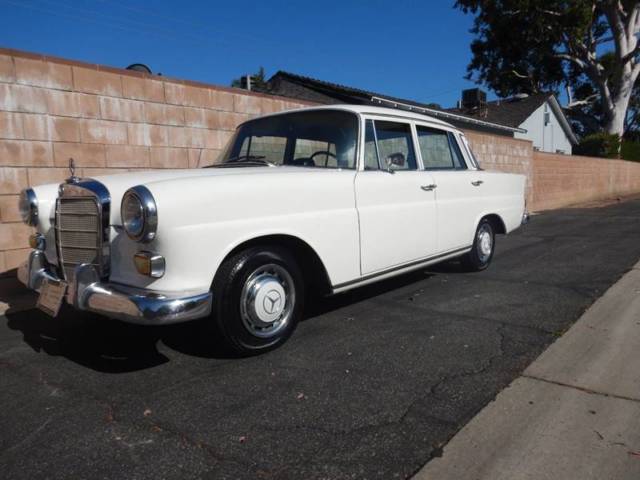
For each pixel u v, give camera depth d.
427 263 4.67
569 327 3.82
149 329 4.00
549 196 15.88
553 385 2.86
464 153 5.38
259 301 3.23
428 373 3.06
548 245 7.96
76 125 5.22
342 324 4.02
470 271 5.83
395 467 2.14
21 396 2.89
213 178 3.07
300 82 18.28
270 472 2.13
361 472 2.11
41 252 3.66
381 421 2.51
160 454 2.28
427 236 4.56
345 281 3.77
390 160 4.18
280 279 3.41
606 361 3.16
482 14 27.78
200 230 2.88
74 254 3.29
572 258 6.67
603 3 26.41
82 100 5.25
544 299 4.63
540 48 28.44
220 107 6.49
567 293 4.81
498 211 5.78
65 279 3.42
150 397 2.83
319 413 2.61
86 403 2.79
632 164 26.70
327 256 3.61
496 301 4.61
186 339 3.75
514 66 31.95
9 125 4.77
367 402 2.71
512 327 3.87
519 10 25.52
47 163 5.04
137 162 5.73
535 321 4.00
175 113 6.04
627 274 5.47
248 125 4.71
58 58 5.06
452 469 2.12
